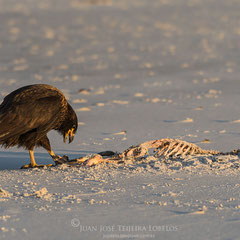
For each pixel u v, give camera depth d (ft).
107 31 439.63
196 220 53.57
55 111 90.22
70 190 69.36
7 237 49.08
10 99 89.04
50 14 641.40
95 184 72.64
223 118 134.92
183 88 188.75
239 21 497.87
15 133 86.94
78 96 176.35
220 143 107.65
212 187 69.26
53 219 54.60
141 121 133.69
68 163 90.43
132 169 82.58
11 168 92.32
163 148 93.30
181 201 61.87
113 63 263.70
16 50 326.85
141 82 205.57
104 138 115.24
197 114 141.28
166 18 560.20
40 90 90.33
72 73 233.14
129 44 348.79
